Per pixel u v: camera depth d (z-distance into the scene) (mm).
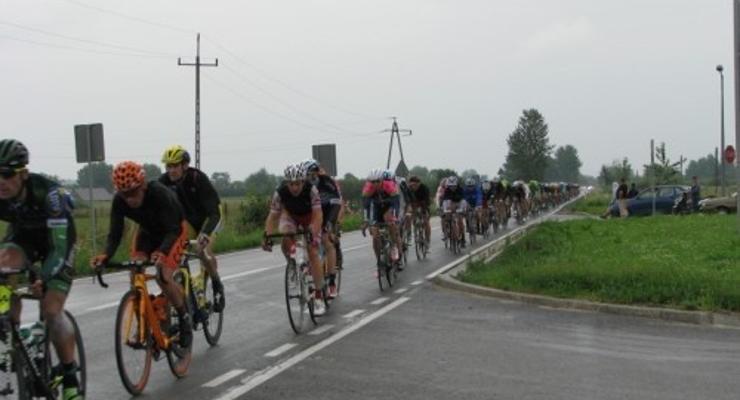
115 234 6430
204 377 6754
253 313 10141
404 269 15227
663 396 6078
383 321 9461
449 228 18953
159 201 6379
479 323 9289
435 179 58094
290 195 9086
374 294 11844
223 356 7562
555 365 7121
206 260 7855
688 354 7539
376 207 12688
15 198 4934
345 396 6129
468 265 13773
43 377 5090
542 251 16484
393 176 12875
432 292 12023
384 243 12547
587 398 6039
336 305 10766
